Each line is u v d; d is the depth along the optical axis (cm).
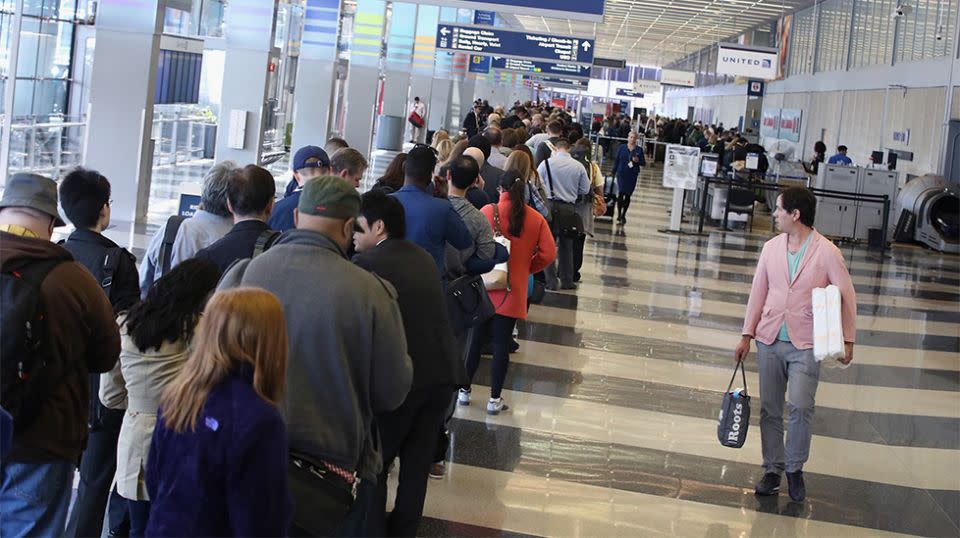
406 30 3031
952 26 2359
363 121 2455
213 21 2798
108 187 462
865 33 3173
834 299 602
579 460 677
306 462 362
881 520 620
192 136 2541
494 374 741
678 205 1994
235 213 472
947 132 2325
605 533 562
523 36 2388
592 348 995
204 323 284
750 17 4609
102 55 1367
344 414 366
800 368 621
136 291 459
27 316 372
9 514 402
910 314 1348
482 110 2923
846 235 2117
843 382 968
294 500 353
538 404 794
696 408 830
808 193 616
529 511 582
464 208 600
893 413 869
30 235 398
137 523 426
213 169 531
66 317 383
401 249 463
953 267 1859
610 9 4841
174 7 2656
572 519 577
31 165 1712
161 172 2156
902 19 2775
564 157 1188
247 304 281
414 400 453
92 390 453
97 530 461
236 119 1460
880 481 692
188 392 279
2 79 1994
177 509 279
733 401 637
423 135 3434
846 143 3294
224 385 280
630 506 607
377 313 369
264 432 277
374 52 2442
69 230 1223
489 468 644
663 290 1346
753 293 637
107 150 1380
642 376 911
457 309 582
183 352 407
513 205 714
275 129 2673
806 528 597
